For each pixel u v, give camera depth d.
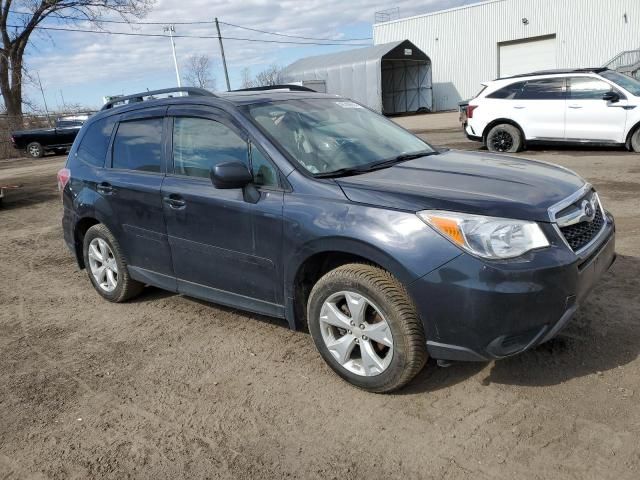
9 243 8.06
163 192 4.21
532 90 11.85
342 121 4.28
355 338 3.30
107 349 4.24
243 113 3.84
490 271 2.81
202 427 3.16
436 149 4.46
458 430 2.93
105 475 2.84
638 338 3.65
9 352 4.33
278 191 3.52
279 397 3.40
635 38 31.86
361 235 3.08
